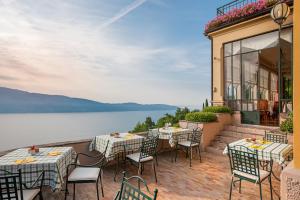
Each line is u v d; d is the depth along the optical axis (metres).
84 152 4.65
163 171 4.64
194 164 5.16
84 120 22.28
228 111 7.80
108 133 5.11
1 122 17.45
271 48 7.34
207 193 3.49
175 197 3.35
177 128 6.33
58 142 4.27
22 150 3.38
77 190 3.58
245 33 7.94
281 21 5.56
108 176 4.29
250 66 7.93
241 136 6.63
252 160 3.15
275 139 4.72
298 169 1.79
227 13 8.35
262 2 7.15
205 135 6.65
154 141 4.25
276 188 3.66
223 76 8.81
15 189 2.12
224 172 4.56
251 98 7.91
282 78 6.94
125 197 1.81
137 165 4.18
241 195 3.41
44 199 3.25
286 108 6.78
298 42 1.75
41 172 2.68
